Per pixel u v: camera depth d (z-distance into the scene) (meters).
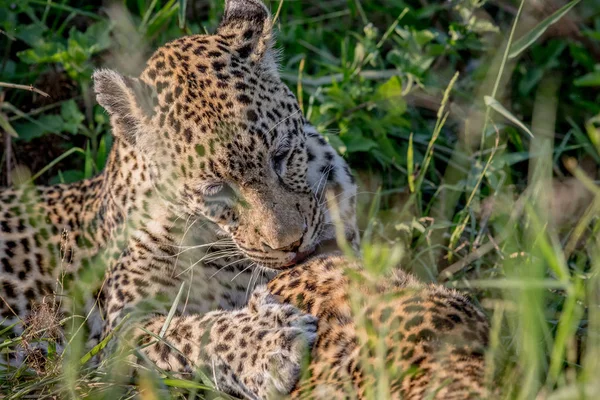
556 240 11.27
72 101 13.63
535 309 7.92
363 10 15.16
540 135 13.67
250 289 11.28
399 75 13.61
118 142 11.32
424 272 11.80
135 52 13.98
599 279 9.99
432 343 8.14
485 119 12.52
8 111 13.93
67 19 14.33
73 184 12.21
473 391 7.30
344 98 13.20
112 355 9.91
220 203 10.41
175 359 9.96
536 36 11.97
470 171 12.86
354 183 11.87
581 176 10.91
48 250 11.59
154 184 10.64
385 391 7.57
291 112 10.75
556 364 8.03
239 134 10.21
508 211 12.23
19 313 11.38
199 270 11.01
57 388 9.56
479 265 11.55
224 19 11.35
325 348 8.80
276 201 10.29
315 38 14.84
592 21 14.66
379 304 8.91
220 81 10.38
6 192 12.06
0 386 9.77
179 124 10.33
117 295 10.93
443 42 14.15
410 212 12.94
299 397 8.61
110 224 11.30
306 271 9.94
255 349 9.18
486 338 8.44
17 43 14.62
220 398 8.94
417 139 13.66
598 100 14.31
